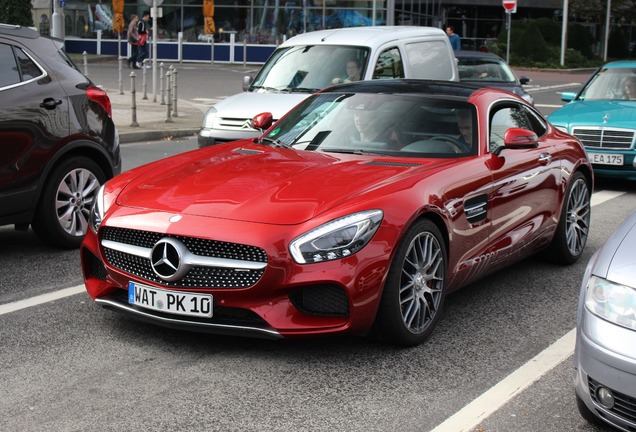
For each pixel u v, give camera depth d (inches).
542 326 217.6
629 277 142.4
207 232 182.1
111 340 199.6
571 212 280.2
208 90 980.6
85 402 164.9
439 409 164.2
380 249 182.7
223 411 161.6
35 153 271.9
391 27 485.7
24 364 184.1
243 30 1547.7
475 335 209.0
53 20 738.8
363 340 202.1
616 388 139.8
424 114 235.3
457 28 1872.5
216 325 183.6
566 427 157.5
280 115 413.4
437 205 200.1
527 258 291.1
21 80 271.6
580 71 1664.6
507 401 168.9
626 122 431.2
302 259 178.5
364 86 255.3
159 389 171.5
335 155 223.5
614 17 2237.9
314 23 1528.1
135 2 1572.3
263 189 195.8
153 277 190.1
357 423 157.2
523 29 1814.7
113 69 1298.0
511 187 235.1
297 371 182.1
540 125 276.7
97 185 297.3
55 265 271.1
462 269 215.6
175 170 217.0
